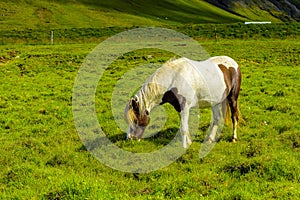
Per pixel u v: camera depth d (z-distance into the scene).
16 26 58.53
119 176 11.03
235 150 12.47
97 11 78.31
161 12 91.56
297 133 13.18
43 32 51.28
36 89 23.69
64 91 23.19
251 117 16.44
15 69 29.70
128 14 81.56
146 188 10.04
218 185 9.91
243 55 34.56
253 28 52.25
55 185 9.77
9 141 14.29
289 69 29.12
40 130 15.66
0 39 47.16
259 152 11.89
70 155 12.38
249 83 24.30
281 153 11.49
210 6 121.44
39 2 74.56
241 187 9.67
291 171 10.24
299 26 52.75
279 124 15.01
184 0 113.25
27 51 36.59
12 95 21.97
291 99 19.75
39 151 12.91
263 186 9.61
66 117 17.70
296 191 8.93
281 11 152.75
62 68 30.45
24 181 10.47
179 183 10.02
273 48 37.53
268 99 19.86
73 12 73.75
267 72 27.97
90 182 9.86
